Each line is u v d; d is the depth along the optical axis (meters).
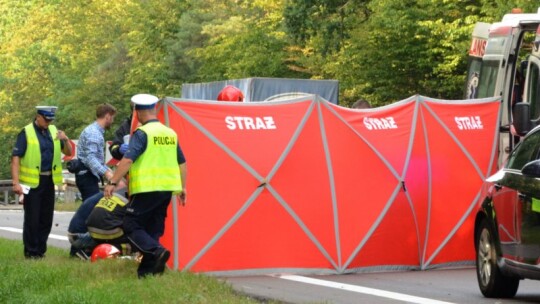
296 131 28.28
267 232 27.91
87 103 121.44
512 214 22.14
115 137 28.73
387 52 68.81
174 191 23.06
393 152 29.42
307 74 84.94
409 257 29.59
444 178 30.34
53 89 129.25
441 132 30.45
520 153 23.05
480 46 41.44
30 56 134.00
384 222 29.12
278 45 85.31
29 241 28.75
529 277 21.55
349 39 73.25
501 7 58.25
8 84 133.88
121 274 23.45
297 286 25.33
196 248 27.33
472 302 22.36
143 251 22.91
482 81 38.62
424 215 29.88
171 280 22.05
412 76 70.56
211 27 92.44
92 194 29.02
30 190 28.53
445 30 63.25
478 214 23.78
